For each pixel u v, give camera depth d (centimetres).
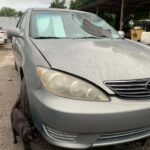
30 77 252
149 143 288
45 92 225
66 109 211
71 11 403
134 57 271
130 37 1506
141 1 1705
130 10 2223
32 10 387
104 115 211
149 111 224
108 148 271
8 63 794
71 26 363
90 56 258
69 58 249
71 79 223
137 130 230
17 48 409
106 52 275
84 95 218
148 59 273
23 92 276
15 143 281
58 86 221
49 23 357
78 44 298
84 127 212
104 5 1945
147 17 2516
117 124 215
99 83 222
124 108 216
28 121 259
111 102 217
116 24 2480
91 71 231
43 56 254
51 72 230
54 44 293
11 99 418
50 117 217
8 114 354
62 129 215
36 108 233
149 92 231
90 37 353
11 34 349
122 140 228
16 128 255
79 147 219
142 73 238
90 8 2202
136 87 228
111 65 243
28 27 347
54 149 269
